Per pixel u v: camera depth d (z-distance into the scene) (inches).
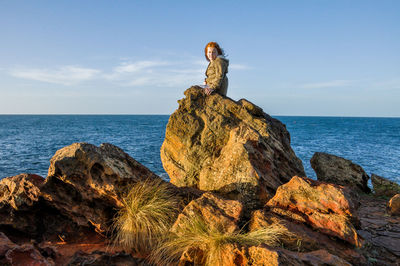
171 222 177.2
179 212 185.5
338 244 156.2
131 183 188.5
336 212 165.2
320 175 396.5
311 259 127.7
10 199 171.6
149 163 849.5
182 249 151.5
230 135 257.3
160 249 153.6
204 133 279.6
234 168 217.0
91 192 173.8
